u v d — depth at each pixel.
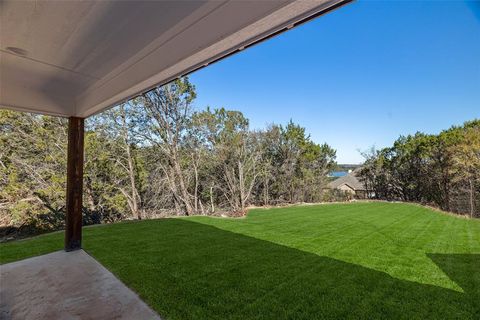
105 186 11.51
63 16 1.71
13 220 9.09
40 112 4.35
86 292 3.10
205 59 2.27
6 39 2.02
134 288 3.23
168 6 1.57
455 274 3.98
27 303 2.83
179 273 3.77
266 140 17.16
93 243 5.37
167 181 13.68
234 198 14.30
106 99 3.58
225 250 5.01
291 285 3.44
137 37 1.96
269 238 6.12
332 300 3.04
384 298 3.12
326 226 7.84
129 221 8.31
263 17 1.54
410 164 19.09
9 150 9.44
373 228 7.68
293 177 17.89
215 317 2.64
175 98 13.49
